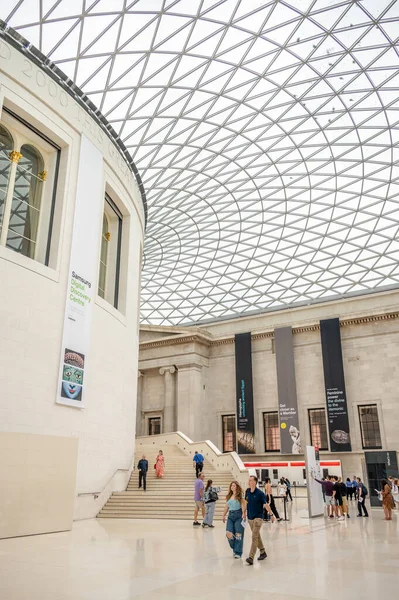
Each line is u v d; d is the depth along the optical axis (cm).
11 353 1325
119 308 2108
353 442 3372
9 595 540
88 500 1611
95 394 1727
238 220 3422
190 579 631
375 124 2484
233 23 1852
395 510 2234
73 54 1769
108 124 2019
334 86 2219
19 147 1576
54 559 794
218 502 1731
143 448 2959
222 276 4153
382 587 585
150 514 1650
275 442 3691
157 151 2462
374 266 3691
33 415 1363
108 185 1991
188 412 3862
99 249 1816
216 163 2747
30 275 1431
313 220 3372
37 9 1572
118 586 588
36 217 1616
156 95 2125
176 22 1806
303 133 2558
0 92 1411
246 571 688
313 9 1811
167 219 3253
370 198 3091
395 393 3350
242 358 3906
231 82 2161
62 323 1531
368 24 1873
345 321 3616
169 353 4100
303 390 3662
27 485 1212
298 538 1107
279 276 4012
